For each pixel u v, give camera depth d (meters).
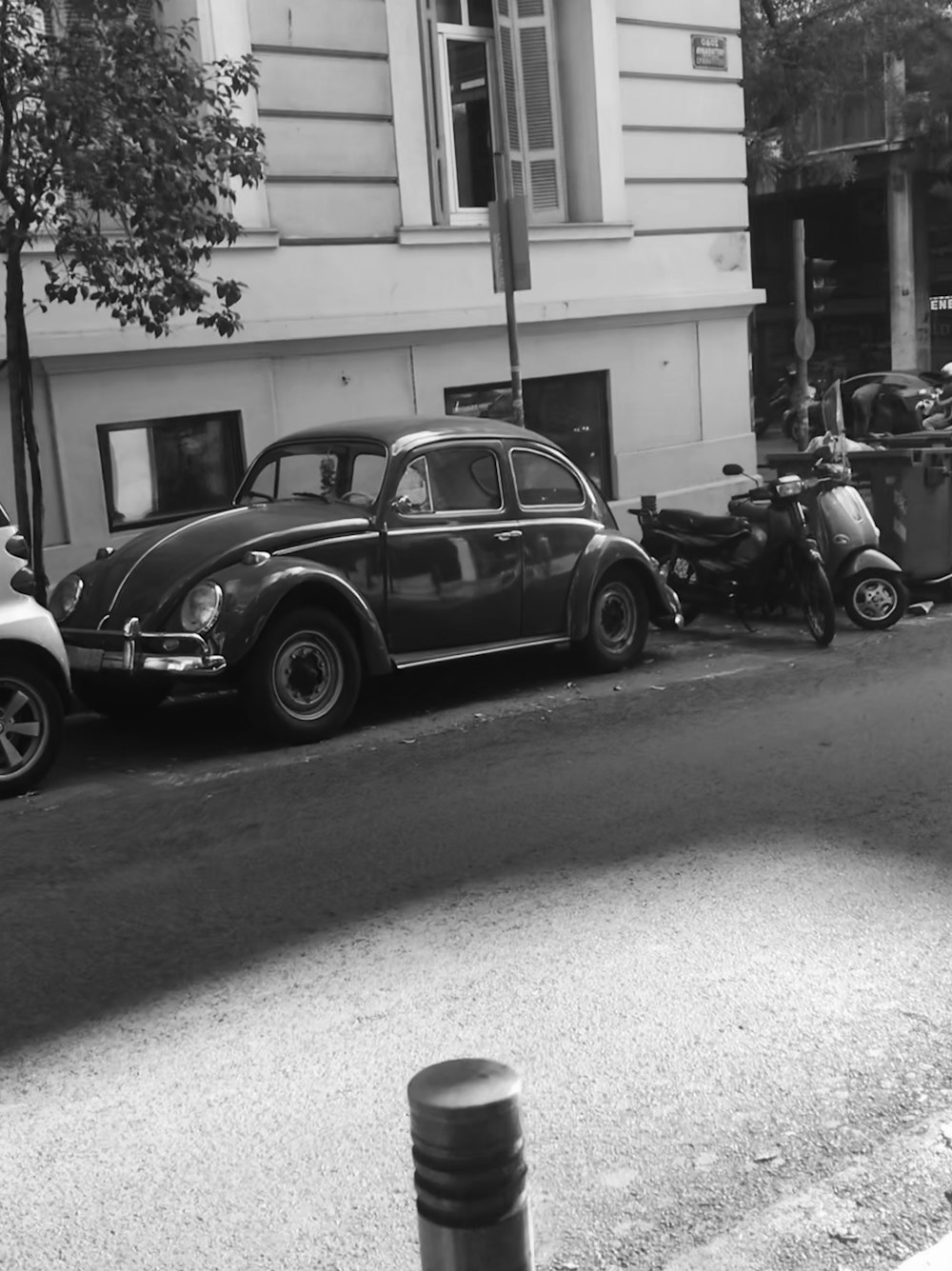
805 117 33.16
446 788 7.04
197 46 12.01
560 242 14.70
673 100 15.73
